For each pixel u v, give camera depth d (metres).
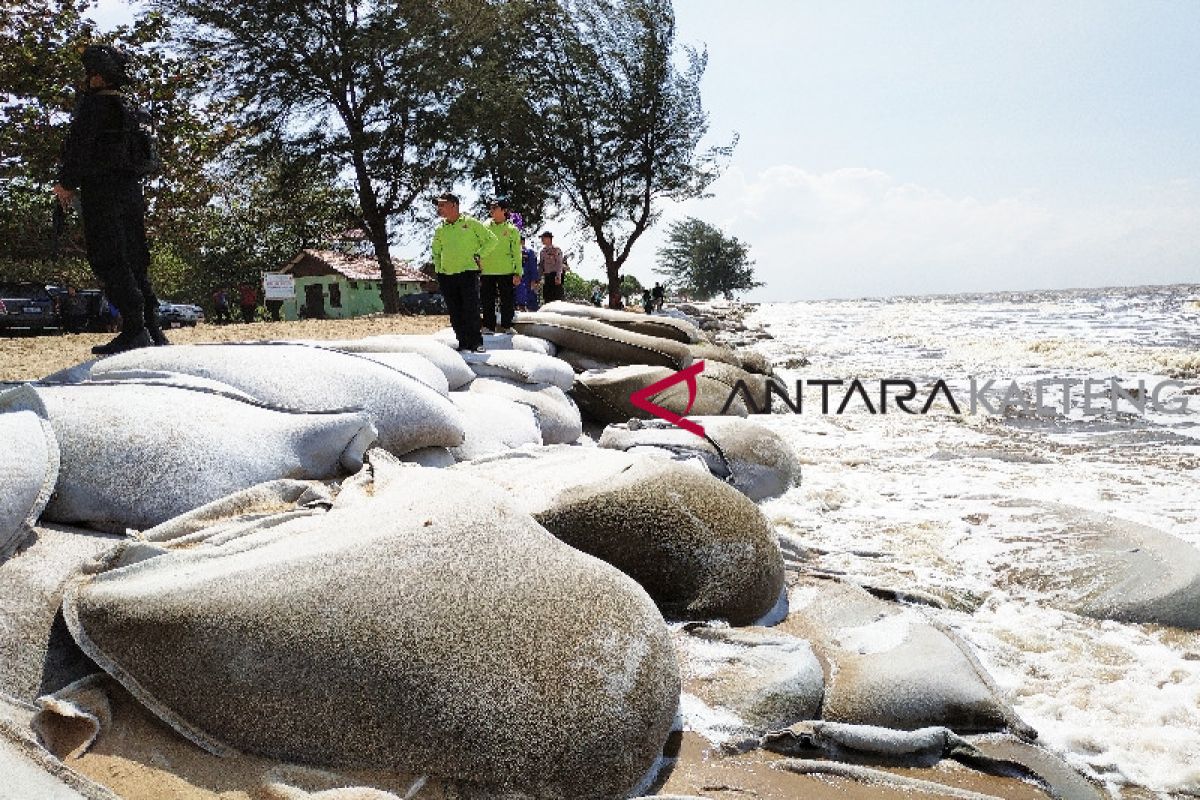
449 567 2.97
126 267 6.82
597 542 4.19
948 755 3.29
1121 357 18.47
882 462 8.35
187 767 2.69
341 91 28.12
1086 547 5.25
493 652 2.78
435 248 9.46
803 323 43.84
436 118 28.88
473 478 3.93
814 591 4.72
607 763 2.80
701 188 33.25
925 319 46.28
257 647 2.76
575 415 8.02
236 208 46.56
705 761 3.13
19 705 2.74
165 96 20.58
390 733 2.68
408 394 5.15
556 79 31.83
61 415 3.84
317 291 42.19
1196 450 8.97
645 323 12.36
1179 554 4.86
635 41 31.50
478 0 28.86
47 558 3.26
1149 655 4.09
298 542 3.20
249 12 26.45
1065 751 3.33
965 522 6.06
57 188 6.63
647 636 3.12
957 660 3.78
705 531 4.23
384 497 3.63
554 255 18.50
